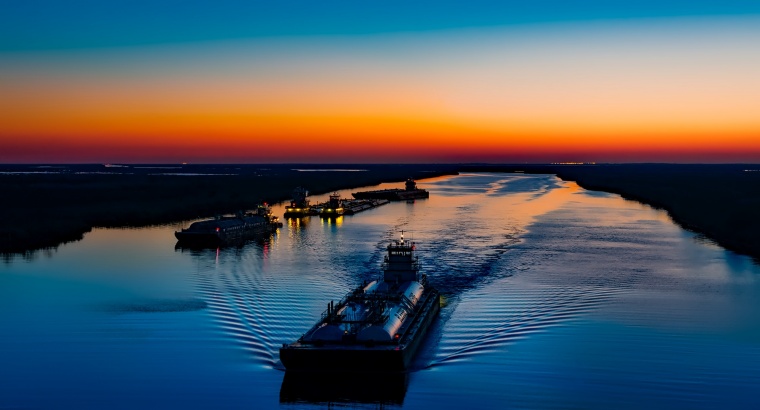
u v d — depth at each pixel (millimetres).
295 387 53344
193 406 49906
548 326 69000
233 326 68938
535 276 94625
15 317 72438
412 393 51969
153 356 59875
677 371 56344
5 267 102750
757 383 53812
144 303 78500
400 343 55469
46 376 55344
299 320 71312
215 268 102125
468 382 53938
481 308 76312
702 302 79312
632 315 73250
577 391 52188
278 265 105062
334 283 90312
